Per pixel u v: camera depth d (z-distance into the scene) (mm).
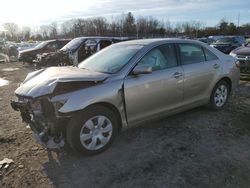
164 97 4641
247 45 10688
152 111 4543
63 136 3861
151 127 4984
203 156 3910
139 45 4715
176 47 4961
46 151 4195
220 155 3922
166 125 5066
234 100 6637
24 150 4242
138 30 74625
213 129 4859
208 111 5785
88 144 3922
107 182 3369
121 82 4102
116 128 4180
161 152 4062
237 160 3771
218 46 18938
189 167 3631
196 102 5262
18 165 3791
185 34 70938
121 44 5160
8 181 3428
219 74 5566
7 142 4547
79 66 4980
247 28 70562
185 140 4441
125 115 4211
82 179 3443
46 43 18406
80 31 74375
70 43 13555
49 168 3713
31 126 4137
